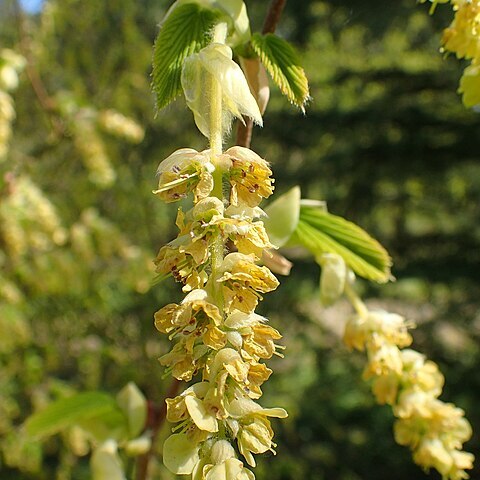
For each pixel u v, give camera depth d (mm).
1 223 3906
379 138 8156
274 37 1108
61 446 5367
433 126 8039
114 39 6906
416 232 8859
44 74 6570
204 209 722
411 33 8672
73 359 6531
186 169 752
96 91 7090
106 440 1676
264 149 8719
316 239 1606
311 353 8094
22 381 5289
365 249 1602
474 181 8820
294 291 7512
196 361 738
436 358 7785
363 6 7922
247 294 726
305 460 7410
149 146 7805
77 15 6648
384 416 7859
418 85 8141
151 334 7051
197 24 1086
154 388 6859
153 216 7602
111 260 5312
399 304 8570
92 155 4594
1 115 3379
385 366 1413
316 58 8820
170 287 7223
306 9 8336
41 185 6027
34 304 5457
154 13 7848
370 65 8344
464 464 1385
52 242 4629
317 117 8203
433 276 7793
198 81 846
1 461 5105
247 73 1195
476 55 1089
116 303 6344
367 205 8453
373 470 7562
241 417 721
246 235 726
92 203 6219
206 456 728
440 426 1388
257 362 738
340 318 9445
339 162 8094
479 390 7535
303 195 8367
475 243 8062
